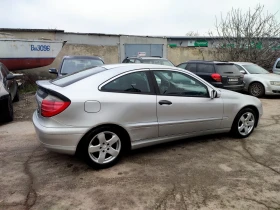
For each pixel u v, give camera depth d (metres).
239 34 16.11
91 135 3.28
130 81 3.59
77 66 8.37
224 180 3.16
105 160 3.47
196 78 4.17
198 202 2.71
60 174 3.33
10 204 2.66
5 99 5.67
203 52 18.48
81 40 15.80
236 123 4.62
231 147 4.29
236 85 8.27
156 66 3.89
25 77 12.35
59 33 15.18
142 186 3.03
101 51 16.12
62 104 3.12
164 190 2.94
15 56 11.43
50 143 3.18
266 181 3.14
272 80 9.30
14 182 3.12
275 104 8.19
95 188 2.99
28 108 7.52
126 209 2.59
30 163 3.66
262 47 15.64
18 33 14.40
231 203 2.69
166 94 3.83
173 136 4.00
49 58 12.44
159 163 3.66
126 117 3.46
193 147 4.28
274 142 4.54
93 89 3.32
